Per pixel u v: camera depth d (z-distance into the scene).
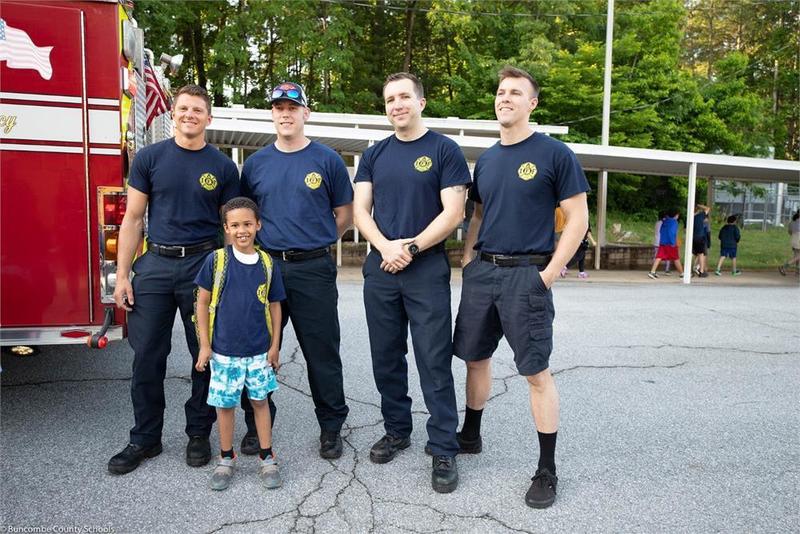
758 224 28.30
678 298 10.22
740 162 13.17
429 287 3.27
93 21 3.62
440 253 3.35
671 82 23.81
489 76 22.09
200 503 2.94
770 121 29.36
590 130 22.58
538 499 2.96
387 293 3.36
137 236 3.37
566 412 4.33
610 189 24.73
